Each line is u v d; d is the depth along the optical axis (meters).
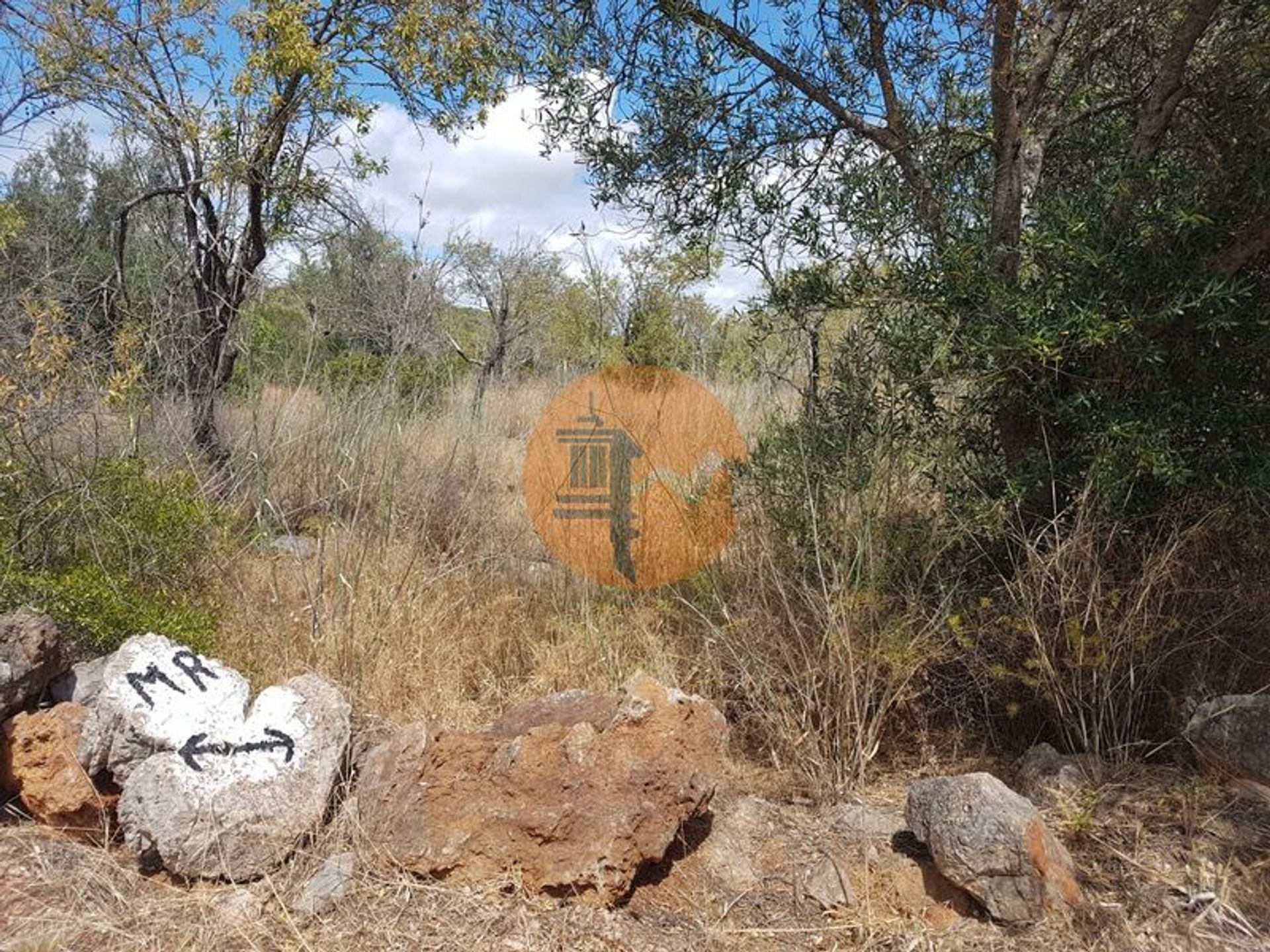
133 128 6.38
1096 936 2.56
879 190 4.00
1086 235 3.35
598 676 4.09
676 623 4.42
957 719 3.77
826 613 3.64
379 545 4.63
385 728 3.55
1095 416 3.43
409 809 2.84
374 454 5.23
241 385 6.99
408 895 2.69
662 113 4.42
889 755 3.75
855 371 3.89
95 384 4.33
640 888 2.82
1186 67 3.73
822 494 3.87
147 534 4.15
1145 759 3.44
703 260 4.85
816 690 3.57
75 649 3.62
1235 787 3.07
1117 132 4.01
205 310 5.96
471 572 4.87
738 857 2.98
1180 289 3.25
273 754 2.95
